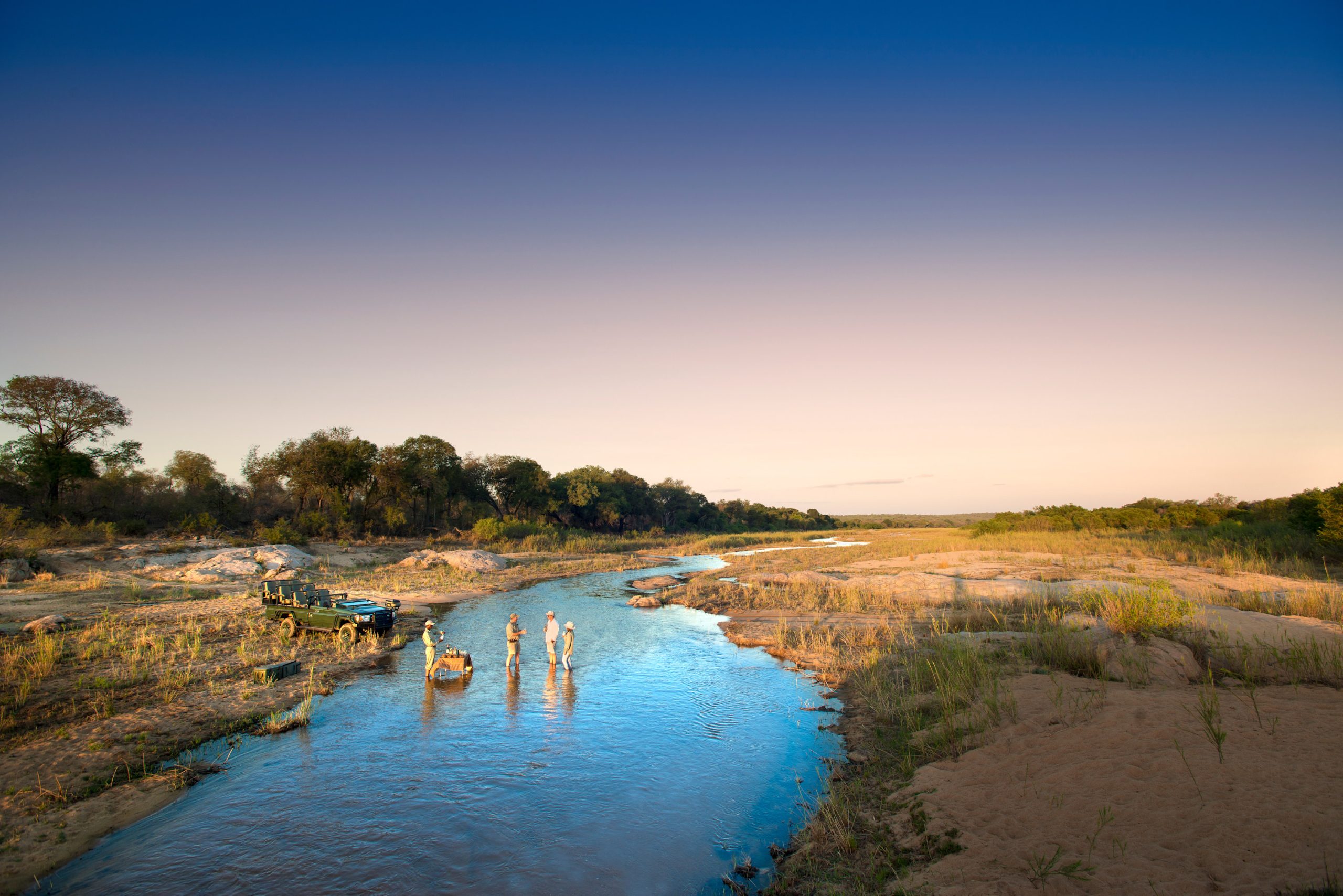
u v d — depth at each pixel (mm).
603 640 20625
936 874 6301
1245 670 10281
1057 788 7211
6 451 42500
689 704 13805
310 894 6965
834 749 11133
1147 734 7875
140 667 15656
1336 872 4773
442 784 9812
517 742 11602
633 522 107312
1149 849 5695
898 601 24203
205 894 6941
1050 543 39000
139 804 9016
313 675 15648
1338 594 16438
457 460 69250
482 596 30734
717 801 9305
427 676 15727
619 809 9047
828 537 93250
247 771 10258
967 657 13078
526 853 7855
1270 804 5898
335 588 30781
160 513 50375
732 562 49656
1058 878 5617
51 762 10117
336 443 54906
